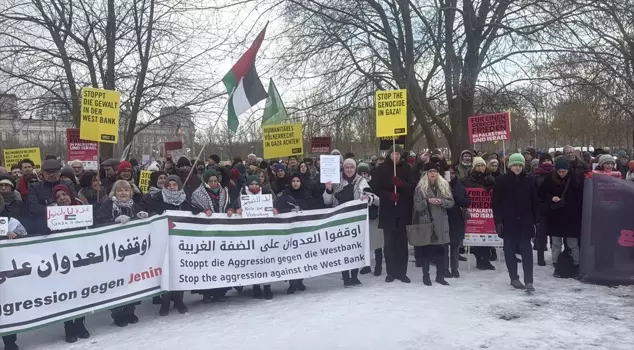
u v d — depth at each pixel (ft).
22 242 17.07
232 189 24.95
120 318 19.52
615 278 23.31
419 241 23.35
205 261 20.81
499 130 29.84
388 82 50.31
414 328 17.52
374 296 21.93
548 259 30.09
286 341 16.58
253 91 26.45
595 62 45.01
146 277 19.54
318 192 28.84
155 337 17.61
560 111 61.98
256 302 22.00
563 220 24.89
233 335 17.38
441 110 60.95
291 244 22.71
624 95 60.18
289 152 36.86
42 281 17.29
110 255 18.72
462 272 26.89
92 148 38.04
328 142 49.55
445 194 23.49
